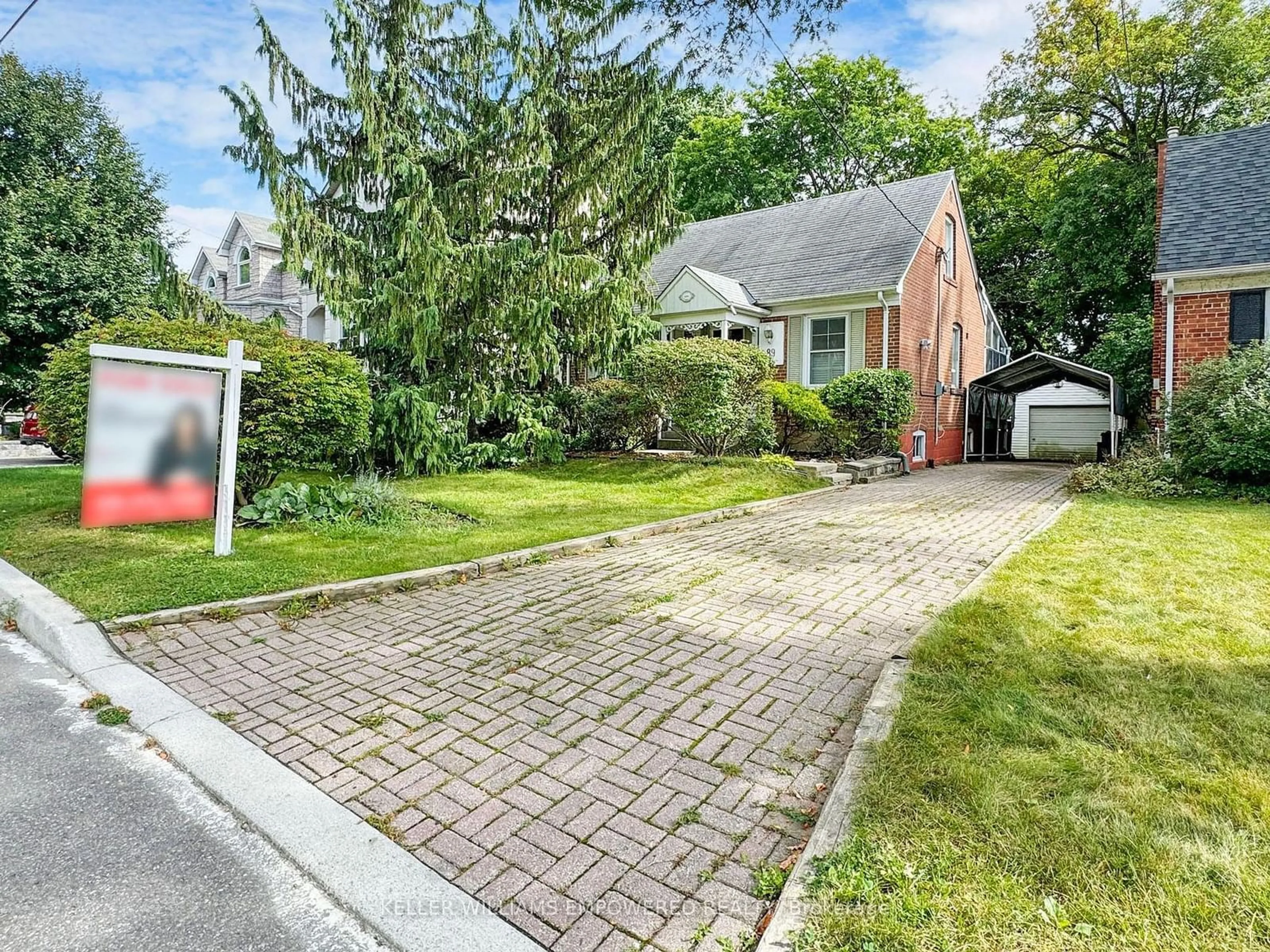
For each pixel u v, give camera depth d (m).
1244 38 16.31
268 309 21.19
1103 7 17.39
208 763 2.62
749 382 11.63
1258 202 11.20
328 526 6.78
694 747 2.76
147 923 1.85
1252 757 2.45
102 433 4.70
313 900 1.96
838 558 5.92
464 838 2.19
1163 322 11.73
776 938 1.69
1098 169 17.94
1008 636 3.70
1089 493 9.90
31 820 2.30
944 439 17.08
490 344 11.72
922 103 24.69
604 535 6.64
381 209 11.70
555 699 3.20
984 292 20.12
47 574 4.93
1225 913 1.72
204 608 4.28
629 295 11.88
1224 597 4.38
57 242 17.38
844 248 15.69
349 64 10.32
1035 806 2.16
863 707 3.11
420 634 4.07
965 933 1.67
